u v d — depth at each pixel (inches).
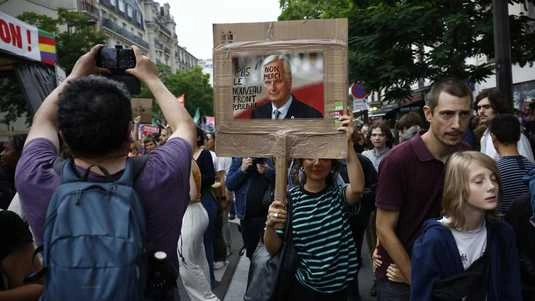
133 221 65.2
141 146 360.8
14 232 102.2
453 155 101.7
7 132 762.8
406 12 405.1
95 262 61.5
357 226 136.3
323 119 116.0
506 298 99.4
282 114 117.6
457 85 107.7
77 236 62.5
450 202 99.0
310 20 114.8
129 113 71.8
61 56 1076.5
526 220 114.0
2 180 198.1
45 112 80.0
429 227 101.2
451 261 98.1
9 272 101.9
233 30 117.9
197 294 199.6
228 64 118.6
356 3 447.2
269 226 121.2
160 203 71.6
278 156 117.9
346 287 128.8
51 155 75.8
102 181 69.2
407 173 112.2
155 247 71.9
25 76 252.2
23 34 236.2
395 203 113.2
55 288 61.5
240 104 119.0
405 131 261.3
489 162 97.9
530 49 395.2
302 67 116.1
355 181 123.6
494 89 180.4
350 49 430.0
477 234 99.7
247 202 215.6
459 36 370.6
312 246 125.3
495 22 261.1
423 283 99.3
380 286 122.3
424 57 425.1
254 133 118.7
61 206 64.4
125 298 61.6
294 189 130.2
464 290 95.9
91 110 68.1
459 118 107.0
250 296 128.5
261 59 117.4
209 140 351.3
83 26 1165.1
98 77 72.5
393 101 466.6
